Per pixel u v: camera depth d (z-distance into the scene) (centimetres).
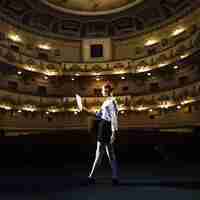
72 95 3525
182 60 3000
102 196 338
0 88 3003
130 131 947
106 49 3856
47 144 862
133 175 523
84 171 608
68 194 353
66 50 3897
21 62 3272
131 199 320
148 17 3656
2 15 3272
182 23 3297
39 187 408
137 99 3400
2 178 509
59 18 3694
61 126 3466
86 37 3988
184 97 2880
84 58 3862
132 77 3588
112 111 477
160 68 3294
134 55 3775
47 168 674
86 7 3591
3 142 823
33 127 3309
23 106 3158
